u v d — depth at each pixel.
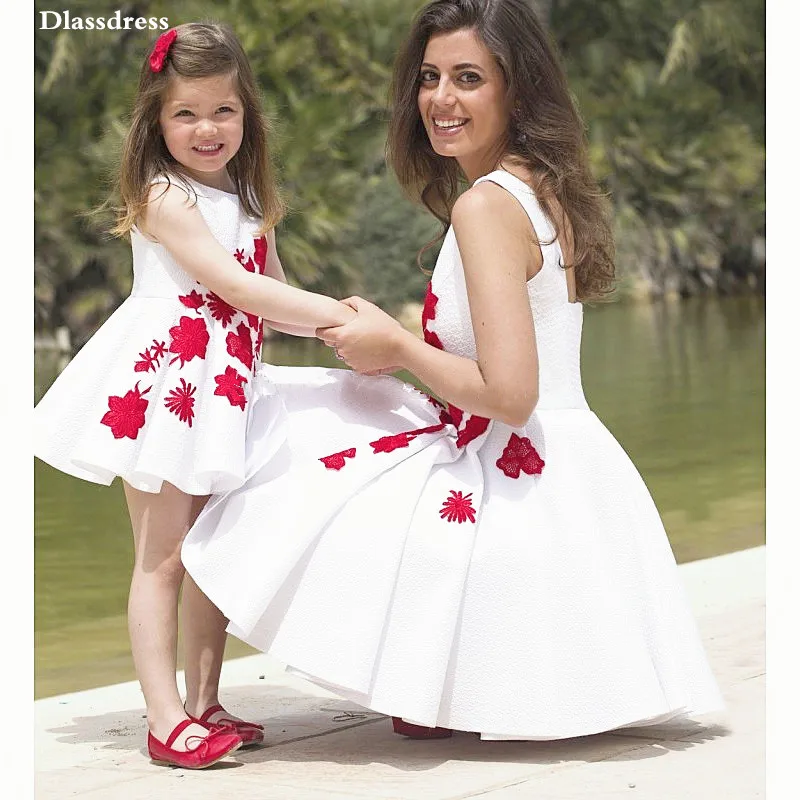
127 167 2.54
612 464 2.52
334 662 2.29
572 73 17.72
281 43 13.88
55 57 12.89
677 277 18.45
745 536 4.52
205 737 2.36
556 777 2.24
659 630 2.44
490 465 2.47
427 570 2.34
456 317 2.52
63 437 2.44
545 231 2.48
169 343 2.46
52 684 3.17
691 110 17.64
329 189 13.52
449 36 2.54
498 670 2.34
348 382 2.63
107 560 4.54
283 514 2.37
